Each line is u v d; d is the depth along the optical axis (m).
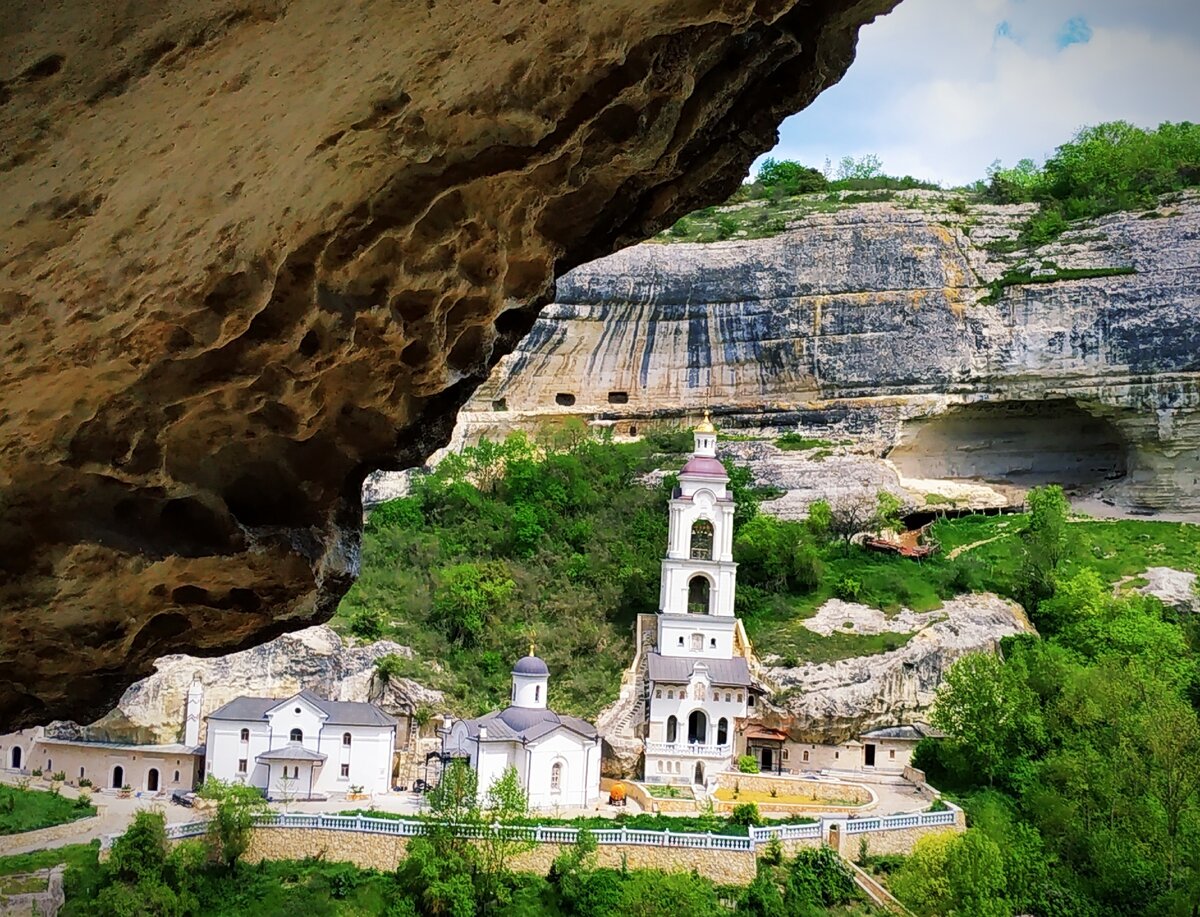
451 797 60.66
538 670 76.31
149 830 58.22
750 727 84.50
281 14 9.04
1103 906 60.28
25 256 10.05
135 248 10.71
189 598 16.56
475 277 15.34
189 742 81.00
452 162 12.94
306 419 15.71
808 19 15.62
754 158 17.59
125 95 8.96
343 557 18.33
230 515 15.83
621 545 104.25
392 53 10.33
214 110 9.64
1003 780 74.25
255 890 59.16
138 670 17.47
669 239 131.75
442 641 91.69
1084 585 96.75
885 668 86.69
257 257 12.13
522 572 101.00
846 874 60.00
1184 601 98.25
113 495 14.34
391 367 15.84
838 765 84.38
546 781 71.00
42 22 8.16
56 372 11.85
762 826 62.69
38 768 80.69
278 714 75.69
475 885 58.47
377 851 61.28
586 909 57.19
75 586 14.62
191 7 8.56
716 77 15.06
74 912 55.25
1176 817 62.53
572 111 13.02
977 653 84.00
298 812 67.06
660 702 80.56
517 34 11.19
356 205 12.78
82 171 9.49
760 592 98.62
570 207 16.33
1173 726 64.69
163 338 12.29
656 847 60.84
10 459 12.98
